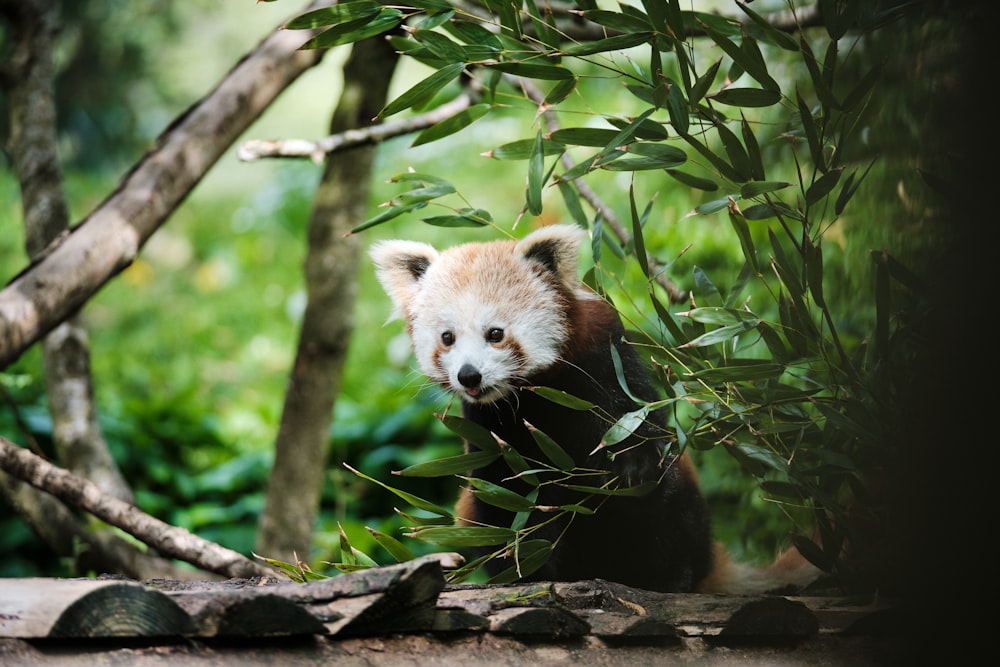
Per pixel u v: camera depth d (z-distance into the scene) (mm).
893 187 4273
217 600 3756
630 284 4719
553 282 4148
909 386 3904
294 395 4559
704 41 4715
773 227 4559
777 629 3861
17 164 4473
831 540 3994
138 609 3738
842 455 3965
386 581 3789
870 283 4312
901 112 4230
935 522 3760
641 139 3998
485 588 3906
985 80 3719
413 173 4059
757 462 4008
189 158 4270
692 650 3848
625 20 3963
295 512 4570
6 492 4449
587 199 4246
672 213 4902
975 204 3723
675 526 4117
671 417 4145
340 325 4551
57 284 4141
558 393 3971
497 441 3979
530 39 3992
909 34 4180
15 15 4465
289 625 3768
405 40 4035
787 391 3980
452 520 4020
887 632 3873
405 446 5379
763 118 4598
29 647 3727
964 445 3732
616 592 3895
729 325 3973
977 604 3746
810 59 3943
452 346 4145
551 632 3824
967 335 3725
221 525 4934
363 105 4492
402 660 3787
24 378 4613
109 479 4492
